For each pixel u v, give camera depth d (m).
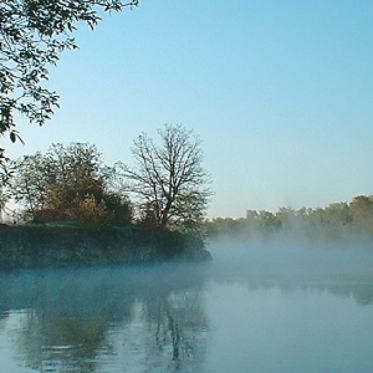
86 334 13.12
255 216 133.38
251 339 12.59
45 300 20.45
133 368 9.82
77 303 19.59
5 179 8.84
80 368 9.77
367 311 17.28
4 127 8.50
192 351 11.24
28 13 9.46
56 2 9.56
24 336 12.84
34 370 9.65
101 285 28.00
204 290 25.14
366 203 99.38
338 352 11.24
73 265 35.31
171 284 28.92
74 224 38.72
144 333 13.29
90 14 9.87
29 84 9.87
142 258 43.81
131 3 10.10
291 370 9.74
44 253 33.50
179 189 49.19
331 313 16.89
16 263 31.47
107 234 39.72
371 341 12.37
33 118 9.76
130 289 25.73
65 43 10.20
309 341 12.37
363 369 9.87
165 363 10.20
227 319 15.68
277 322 15.07
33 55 9.88
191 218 48.56
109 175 49.53
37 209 42.47
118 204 46.34
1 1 9.33
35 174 47.31
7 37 9.55
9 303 19.44
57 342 12.12
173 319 15.66
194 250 54.03
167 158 49.12
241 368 9.90
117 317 16.03
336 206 115.25
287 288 26.05
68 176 49.25
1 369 9.72
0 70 9.48
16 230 32.16
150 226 45.56
